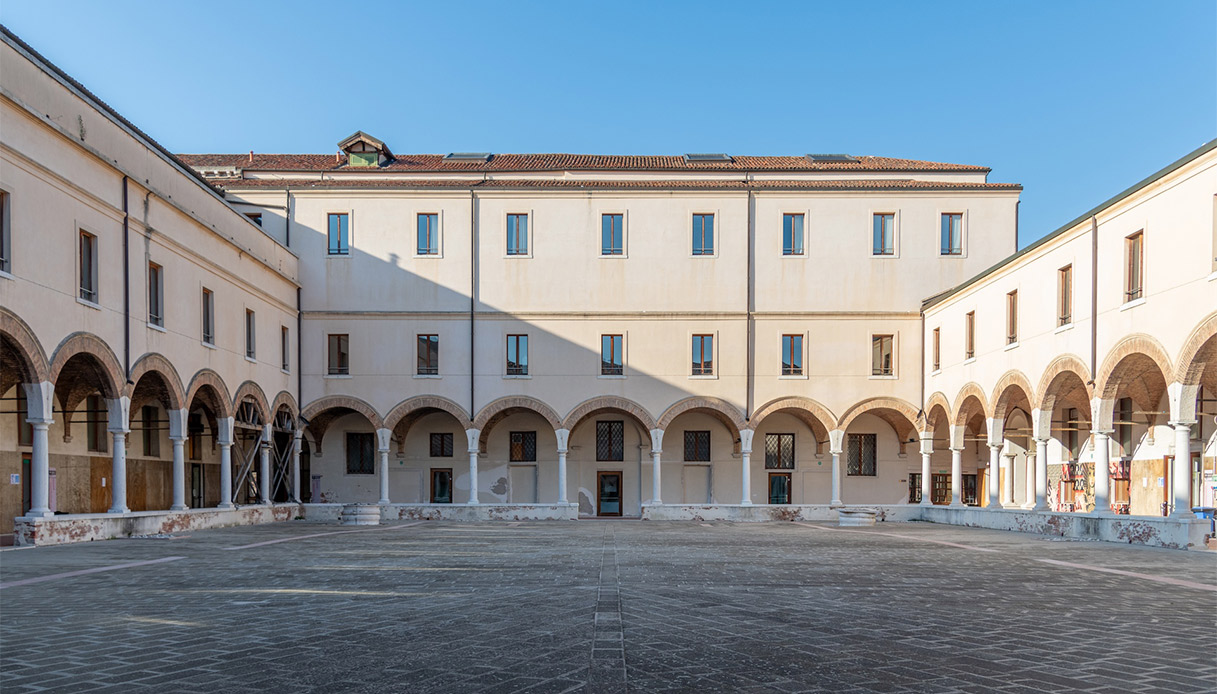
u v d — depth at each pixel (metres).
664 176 40.22
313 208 36.84
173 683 6.79
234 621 9.46
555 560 16.50
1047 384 26.20
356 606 10.50
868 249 36.69
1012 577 13.93
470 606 10.45
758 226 36.91
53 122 20.14
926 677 7.01
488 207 36.94
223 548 19.42
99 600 11.12
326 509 34.97
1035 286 26.94
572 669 7.11
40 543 19.70
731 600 11.05
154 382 25.91
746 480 36.06
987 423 30.34
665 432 39.06
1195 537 19.59
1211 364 23.14
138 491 29.64
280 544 20.72
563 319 36.62
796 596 11.48
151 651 7.92
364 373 36.34
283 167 40.09
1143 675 7.16
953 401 33.34
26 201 19.33
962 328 32.59
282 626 9.13
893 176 39.56
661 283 36.75
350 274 36.62
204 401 30.77
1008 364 28.78
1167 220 20.28
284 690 6.56
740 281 36.72
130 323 23.58
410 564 15.73
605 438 39.16
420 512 35.25
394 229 36.81
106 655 7.77
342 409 38.16
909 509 35.19
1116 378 22.83
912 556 17.81
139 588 12.30
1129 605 10.90
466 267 36.69
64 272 20.72
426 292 36.59
